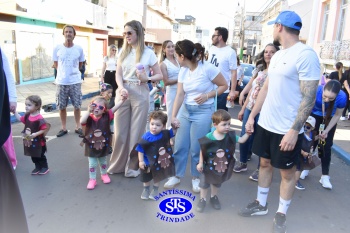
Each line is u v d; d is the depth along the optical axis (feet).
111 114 12.40
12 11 39.50
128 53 12.96
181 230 9.83
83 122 11.99
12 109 11.96
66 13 52.11
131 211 10.88
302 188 13.42
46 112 27.40
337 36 47.11
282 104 9.07
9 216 5.77
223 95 15.19
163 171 11.38
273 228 9.83
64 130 19.99
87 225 9.93
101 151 12.23
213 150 10.39
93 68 63.67
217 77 11.30
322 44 49.83
